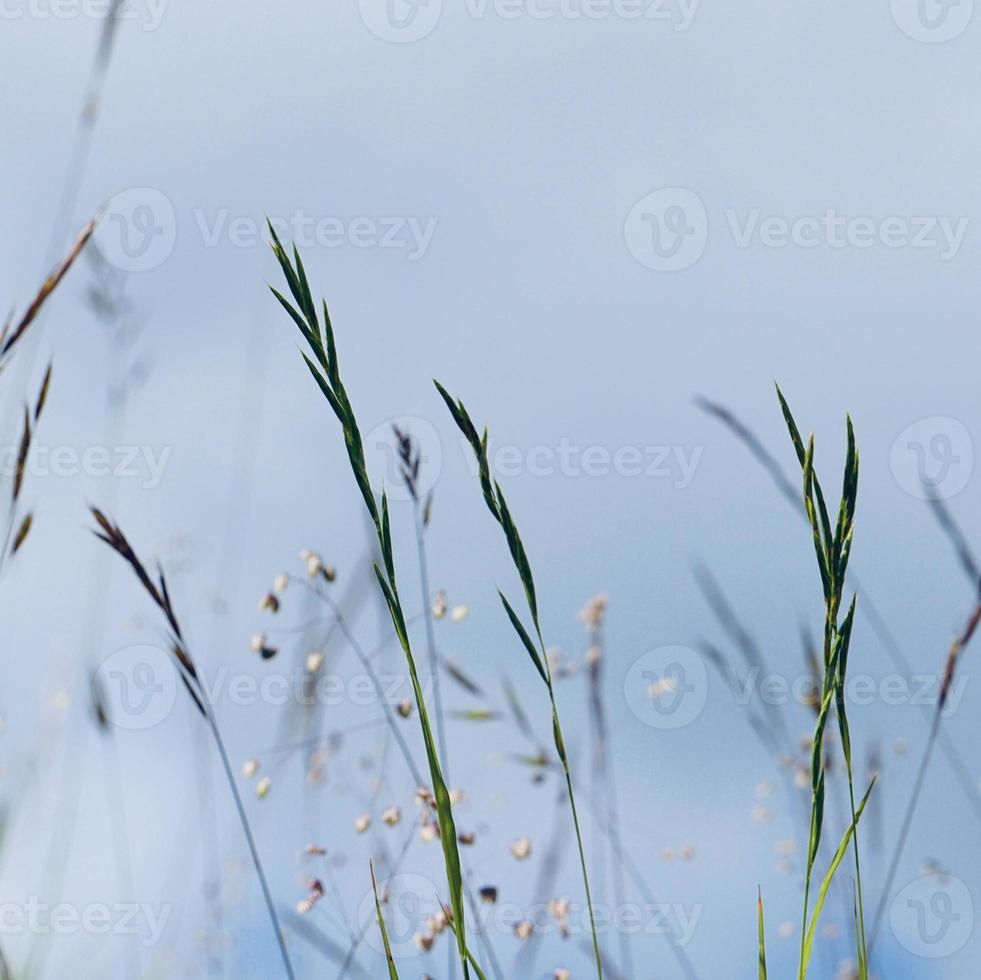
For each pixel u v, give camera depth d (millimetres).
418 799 4578
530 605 4438
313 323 4422
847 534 4434
